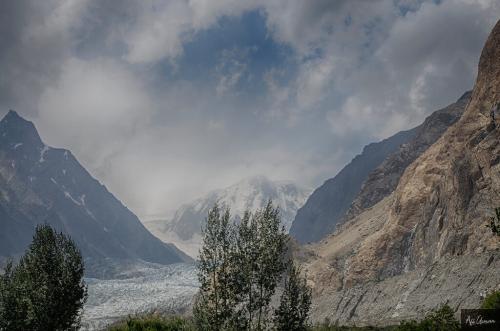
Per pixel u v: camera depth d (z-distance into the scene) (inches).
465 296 3479.3
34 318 1956.2
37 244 2087.8
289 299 1716.3
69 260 2079.2
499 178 4534.9
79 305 2079.2
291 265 1779.0
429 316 1523.1
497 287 3294.8
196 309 1692.9
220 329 1636.3
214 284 1690.5
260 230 1754.4
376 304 4473.4
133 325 2007.9
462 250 4424.2
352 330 3088.1
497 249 3818.9
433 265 4269.2
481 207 4559.5
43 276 2021.4
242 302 1706.4
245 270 1701.5
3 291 2086.6
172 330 1948.8
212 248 1724.9
